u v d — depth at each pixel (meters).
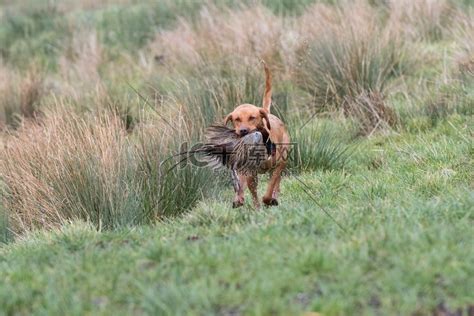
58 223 10.90
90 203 11.05
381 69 15.95
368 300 7.08
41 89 18.73
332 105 15.52
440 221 8.77
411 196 10.23
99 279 7.79
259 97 14.89
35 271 8.30
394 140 13.86
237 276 7.56
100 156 11.23
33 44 24.72
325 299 6.99
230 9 21.45
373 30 17.27
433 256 7.59
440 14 19.34
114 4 27.88
